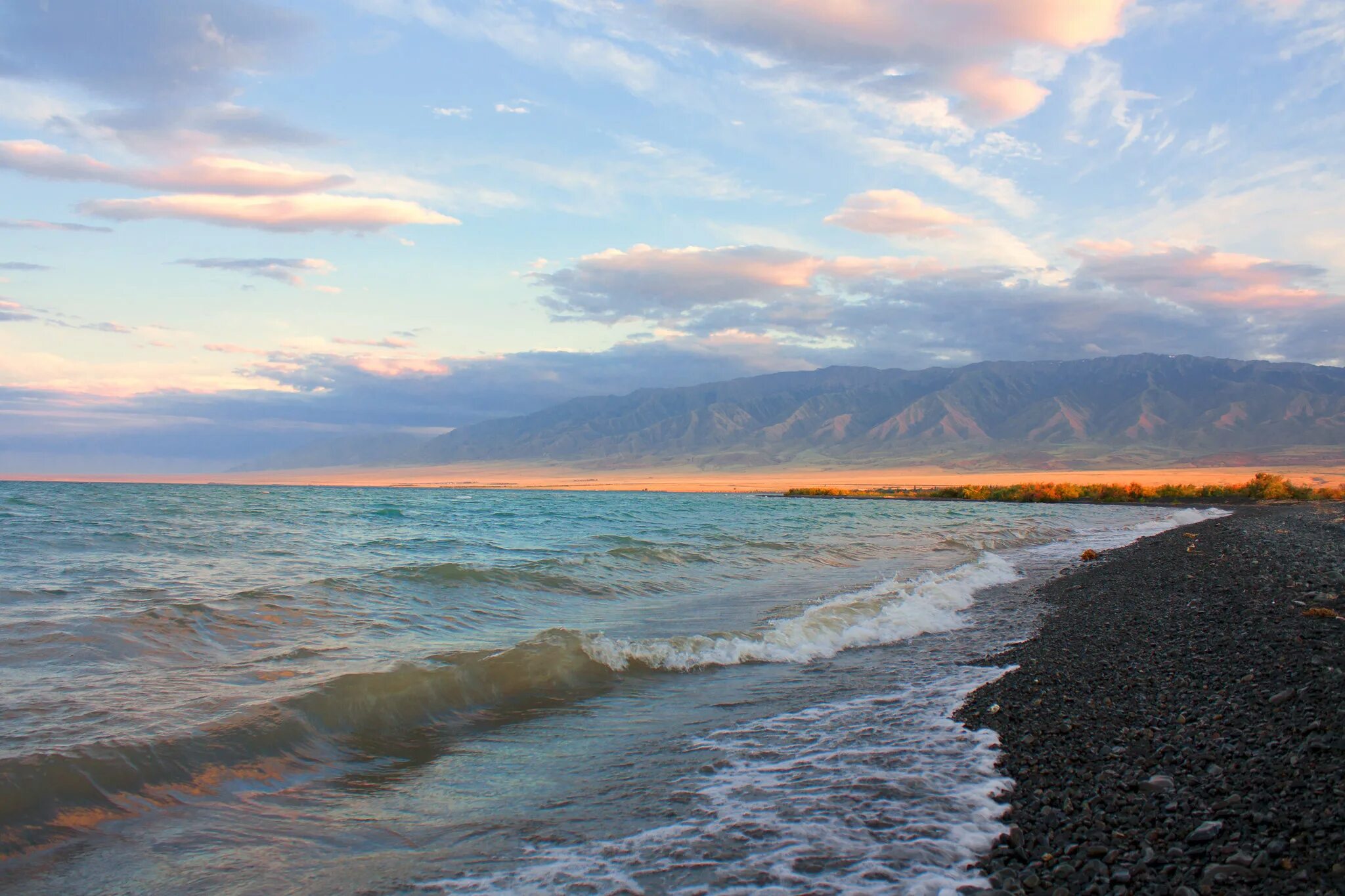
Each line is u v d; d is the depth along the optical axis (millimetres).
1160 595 18516
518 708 10250
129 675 10414
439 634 14234
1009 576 24969
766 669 12594
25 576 19625
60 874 5680
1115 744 7852
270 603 15719
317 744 8477
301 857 6023
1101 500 102562
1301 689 8617
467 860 5895
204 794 7133
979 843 5887
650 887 5328
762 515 63156
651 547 29844
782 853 5801
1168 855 5262
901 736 8719
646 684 11570
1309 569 20516
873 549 33344
